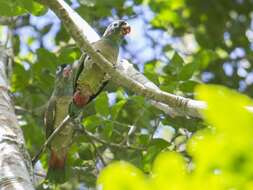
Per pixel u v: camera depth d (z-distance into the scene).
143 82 9.91
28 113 12.20
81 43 8.41
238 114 3.37
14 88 12.27
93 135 10.83
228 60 15.71
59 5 8.05
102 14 13.22
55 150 10.61
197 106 8.29
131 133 11.35
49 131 11.04
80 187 11.59
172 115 10.55
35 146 12.17
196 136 4.12
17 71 12.09
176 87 10.74
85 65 10.28
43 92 12.38
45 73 12.00
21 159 7.96
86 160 11.05
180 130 12.47
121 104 10.48
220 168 3.43
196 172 3.45
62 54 11.56
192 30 16.34
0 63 10.44
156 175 3.52
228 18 16.58
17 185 7.24
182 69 10.79
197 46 16.86
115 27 10.38
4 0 9.22
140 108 11.13
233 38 16.19
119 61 10.47
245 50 16.03
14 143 8.28
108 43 10.23
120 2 13.50
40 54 11.57
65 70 10.90
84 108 10.62
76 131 10.80
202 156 3.43
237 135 3.37
